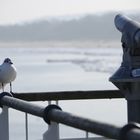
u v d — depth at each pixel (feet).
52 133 15.03
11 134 37.88
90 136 20.27
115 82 16.92
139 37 15.88
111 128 11.41
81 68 397.60
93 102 53.62
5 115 19.54
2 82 26.13
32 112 15.72
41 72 322.75
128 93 16.78
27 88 138.10
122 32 16.92
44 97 23.18
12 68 25.80
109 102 53.42
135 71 16.40
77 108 49.19
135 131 10.77
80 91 23.11
